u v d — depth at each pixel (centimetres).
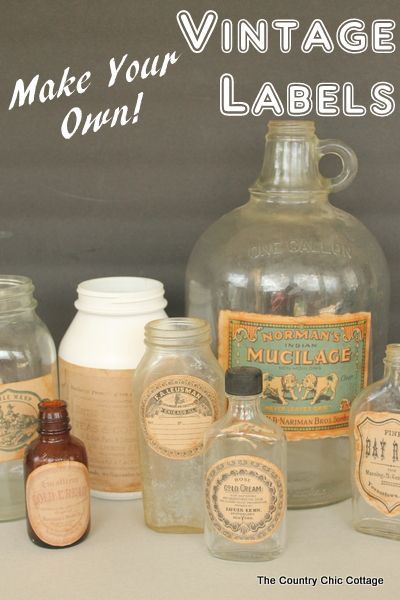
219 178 106
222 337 91
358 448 84
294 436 89
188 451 84
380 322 96
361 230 95
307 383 88
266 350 88
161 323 85
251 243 92
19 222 107
